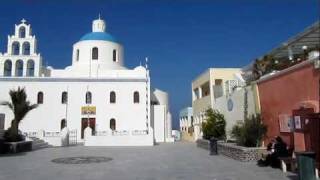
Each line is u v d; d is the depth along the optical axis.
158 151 27.59
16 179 13.16
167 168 16.33
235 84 27.42
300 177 10.98
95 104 44.47
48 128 43.53
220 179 12.77
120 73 48.28
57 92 44.25
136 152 26.62
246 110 22.25
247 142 19.02
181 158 21.34
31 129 43.25
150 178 13.26
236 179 12.69
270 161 15.68
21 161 19.84
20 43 45.47
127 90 45.12
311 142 13.10
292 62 17.48
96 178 13.34
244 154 18.02
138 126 44.56
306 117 14.02
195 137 45.62
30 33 46.25
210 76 38.47
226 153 21.56
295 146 15.09
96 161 19.75
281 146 15.30
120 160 20.36
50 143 35.88
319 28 14.18
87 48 50.56
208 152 26.03
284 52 18.64
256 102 20.19
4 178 13.42
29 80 44.03
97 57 50.62
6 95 43.50
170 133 52.88
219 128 27.78
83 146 35.19
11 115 42.78
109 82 45.00
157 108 48.22
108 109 44.53
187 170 15.50
